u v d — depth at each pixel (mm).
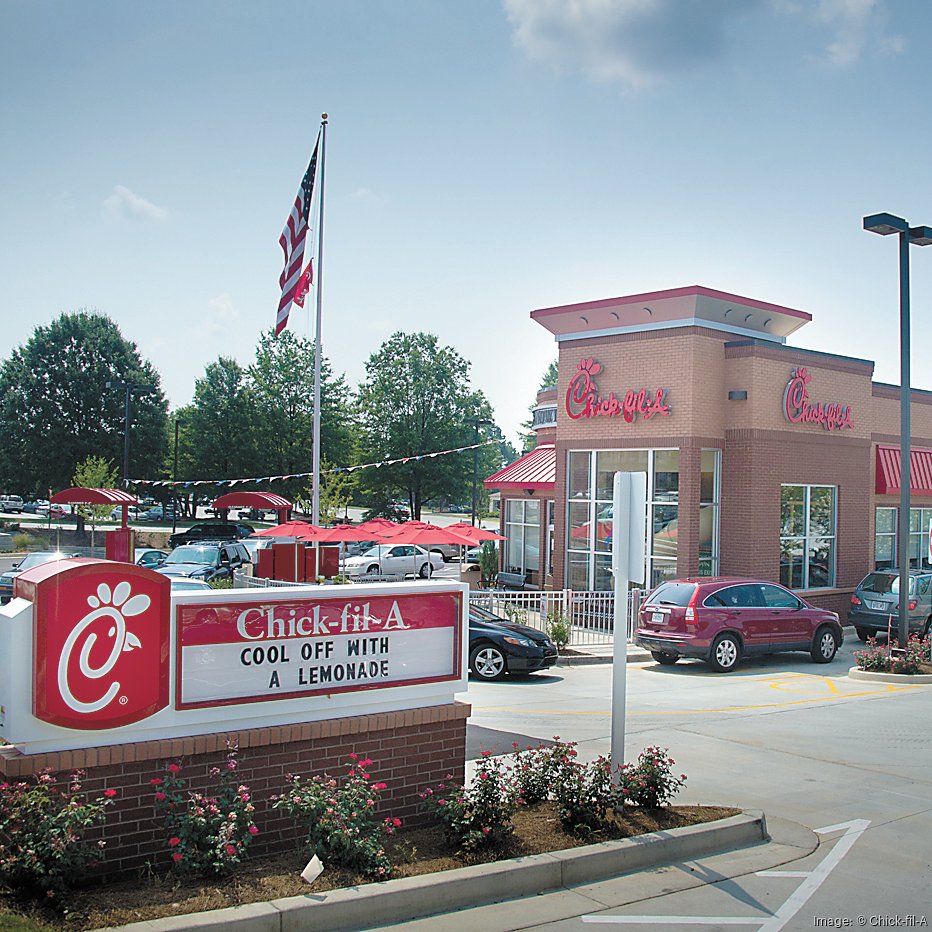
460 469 57938
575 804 7562
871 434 26547
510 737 11836
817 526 24828
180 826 6176
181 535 52094
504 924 6074
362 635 7344
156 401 67312
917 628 22531
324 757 7105
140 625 6344
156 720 6402
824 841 8156
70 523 67125
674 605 18766
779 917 6387
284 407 62375
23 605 6039
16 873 5477
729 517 23094
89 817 5715
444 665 7762
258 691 6859
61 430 63062
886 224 18688
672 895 6730
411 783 7523
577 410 24453
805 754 11500
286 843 6852
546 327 25234
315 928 5711
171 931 5238
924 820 8867
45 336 64250
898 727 13305
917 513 29875
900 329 19250
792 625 19594
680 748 11594
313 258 23750
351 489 57688
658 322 23031
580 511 24547
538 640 17375
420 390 57938
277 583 23000
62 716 6027
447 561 48969
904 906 6672
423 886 6188
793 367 23734
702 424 22641
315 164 23469
